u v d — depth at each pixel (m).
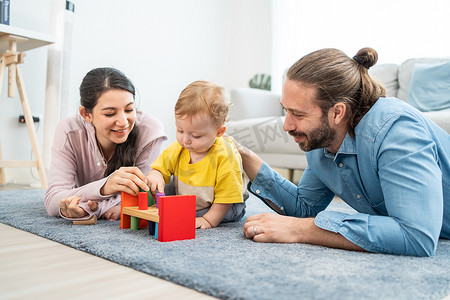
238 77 4.14
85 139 1.24
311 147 0.89
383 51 3.00
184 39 3.78
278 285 0.58
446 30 2.70
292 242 0.87
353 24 3.17
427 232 0.74
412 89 2.20
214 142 1.10
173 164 1.14
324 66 0.82
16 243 0.89
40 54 2.66
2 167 2.23
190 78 3.85
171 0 3.64
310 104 0.83
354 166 0.89
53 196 1.15
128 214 1.01
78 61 2.97
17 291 0.58
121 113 1.12
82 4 2.98
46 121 2.41
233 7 4.18
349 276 0.63
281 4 3.68
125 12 3.27
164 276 0.64
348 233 0.79
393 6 2.93
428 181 0.75
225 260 0.72
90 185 1.09
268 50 3.88
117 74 1.14
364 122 0.85
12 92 2.17
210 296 0.57
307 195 1.13
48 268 0.70
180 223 0.90
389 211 0.79
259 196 1.14
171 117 3.68
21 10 2.56
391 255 0.77
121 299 0.55
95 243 0.85
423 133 0.81
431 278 0.63
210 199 1.10
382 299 0.54
